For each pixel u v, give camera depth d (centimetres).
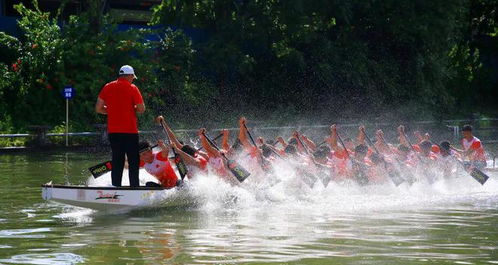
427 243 1170
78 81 3353
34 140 3038
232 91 3912
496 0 5175
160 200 1482
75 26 3434
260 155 1730
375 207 1559
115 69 3422
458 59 5106
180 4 3862
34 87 3353
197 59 3816
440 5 4122
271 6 3816
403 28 4084
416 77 4281
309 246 1144
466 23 4941
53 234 1238
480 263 1040
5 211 1476
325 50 3981
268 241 1180
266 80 3988
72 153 2862
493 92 5434
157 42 3634
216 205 1573
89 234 1238
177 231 1267
